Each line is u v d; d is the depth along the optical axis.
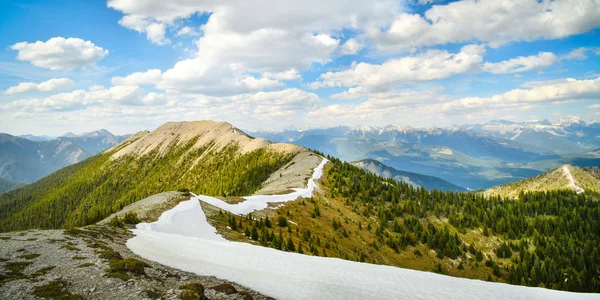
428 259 126.56
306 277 30.12
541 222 167.50
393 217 148.62
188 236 55.38
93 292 19.28
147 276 23.53
